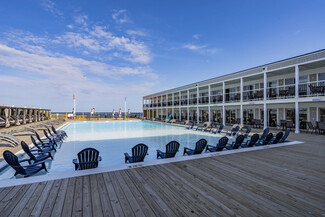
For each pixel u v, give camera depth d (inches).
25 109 655.1
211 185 123.1
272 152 223.0
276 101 476.1
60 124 773.3
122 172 146.1
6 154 151.3
